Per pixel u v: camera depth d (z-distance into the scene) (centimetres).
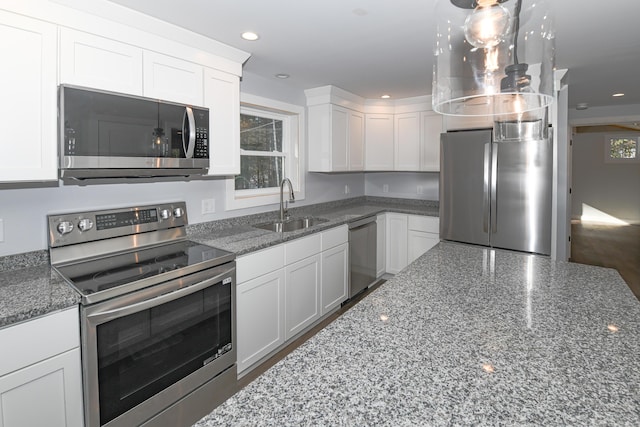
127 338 164
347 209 416
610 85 370
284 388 86
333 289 326
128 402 165
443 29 111
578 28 216
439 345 106
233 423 74
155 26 199
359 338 110
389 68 294
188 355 192
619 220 935
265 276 246
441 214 359
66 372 146
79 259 199
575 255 589
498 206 321
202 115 222
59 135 166
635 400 81
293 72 306
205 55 231
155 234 236
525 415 76
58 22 166
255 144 343
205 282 197
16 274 175
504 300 140
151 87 203
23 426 135
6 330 130
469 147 335
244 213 314
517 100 125
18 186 182
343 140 384
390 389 85
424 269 183
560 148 352
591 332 113
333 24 207
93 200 211
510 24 100
